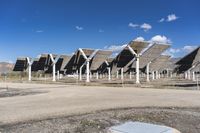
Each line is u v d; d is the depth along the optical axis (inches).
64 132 340.2
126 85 1386.6
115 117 437.1
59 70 2278.5
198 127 382.3
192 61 1644.9
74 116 440.5
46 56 2114.9
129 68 2070.6
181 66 1803.6
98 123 389.7
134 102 633.0
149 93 910.4
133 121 403.2
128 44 1491.1
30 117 428.8
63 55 2091.5
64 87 1299.2
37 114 457.1
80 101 657.0
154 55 1771.7
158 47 1712.6
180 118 440.5
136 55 1483.8
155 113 476.7
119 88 1213.7
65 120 408.5
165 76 2800.2
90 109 515.8
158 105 581.3
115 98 732.0
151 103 613.9
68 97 766.5
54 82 1839.3
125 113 472.4
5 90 1092.5
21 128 355.6
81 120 407.8
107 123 392.2
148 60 1830.7
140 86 1328.7
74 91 1012.5
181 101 658.2
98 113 471.5
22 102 641.6
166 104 598.2
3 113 467.2
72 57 2000.5
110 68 2086.6
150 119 430.3
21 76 2970.0
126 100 678.5
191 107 557.9
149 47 1712.6
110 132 331.3
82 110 503.2
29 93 930.7
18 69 2380.7
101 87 1299.2
